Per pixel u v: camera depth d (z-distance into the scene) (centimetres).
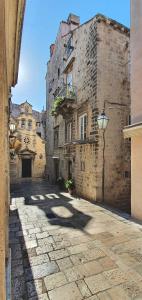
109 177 897
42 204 856
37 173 2427
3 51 121
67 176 1271
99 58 891
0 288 117
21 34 284
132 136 602
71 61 1229
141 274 328
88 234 501
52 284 304
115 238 473
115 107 928
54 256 388
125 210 927
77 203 863
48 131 2114
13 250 415
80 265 355
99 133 876
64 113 1294
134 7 624
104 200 878
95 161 880
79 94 1105
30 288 294
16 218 650
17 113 2434
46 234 504
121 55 966
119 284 303
